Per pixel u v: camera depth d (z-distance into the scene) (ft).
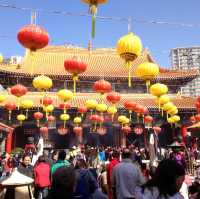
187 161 67.56
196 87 404.16
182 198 14.24
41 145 89.20
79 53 164.45
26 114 126.82
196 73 141.69
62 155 39.55
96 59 161.68
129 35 38.47
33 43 34.78
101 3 31.71
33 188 44.24
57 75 137.69
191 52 412.57
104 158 85.35
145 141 137.59
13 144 130.93
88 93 141.79
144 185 14.83
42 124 133.69
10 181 26.89
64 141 135.44
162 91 57.16
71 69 45.39
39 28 35.04
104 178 39.83
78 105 129.18
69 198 14.85
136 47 38.01
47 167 43.09
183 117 135.74
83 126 136.87
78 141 135.13
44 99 78.13
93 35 31.50
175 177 14.28
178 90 144.87
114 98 72.84
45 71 141.69
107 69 152.66
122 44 38.04
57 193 14.79
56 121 134.41
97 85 59.41
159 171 14.56
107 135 137.69
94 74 140.05
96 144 136.77
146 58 162.91
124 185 30.37
